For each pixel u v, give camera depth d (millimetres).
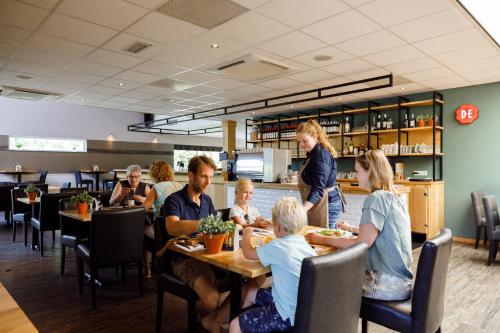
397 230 1888
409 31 3742
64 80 6102
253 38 4016
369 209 1908
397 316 1787
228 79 5855
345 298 1463
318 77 5652
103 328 2703
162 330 2666
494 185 5852
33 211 5168
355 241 1958
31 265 4344
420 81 5789
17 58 4883
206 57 4723
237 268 1688
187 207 2439
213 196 7133
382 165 2031
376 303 1880
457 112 6188
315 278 1320
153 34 3953
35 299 3264
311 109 8531
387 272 1912
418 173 6348
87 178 12312
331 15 3395
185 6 3277
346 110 7559
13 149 10789
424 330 1705
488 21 3469
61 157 11703
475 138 6039
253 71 5316
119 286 3607
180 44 4258
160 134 14344
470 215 6102
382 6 3193
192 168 2441
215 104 8273
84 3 3248
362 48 4277
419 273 1718
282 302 1609
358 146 7473
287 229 1713
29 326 1008
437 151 6391
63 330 2668
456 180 6254
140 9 3354
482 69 5094
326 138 3148
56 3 3252
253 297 2158
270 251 1650
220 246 1969
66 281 3762
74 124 11977
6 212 7148
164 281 2479
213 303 2211
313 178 2949
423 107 6668
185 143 15344
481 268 4352
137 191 4352
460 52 4371
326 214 2965
